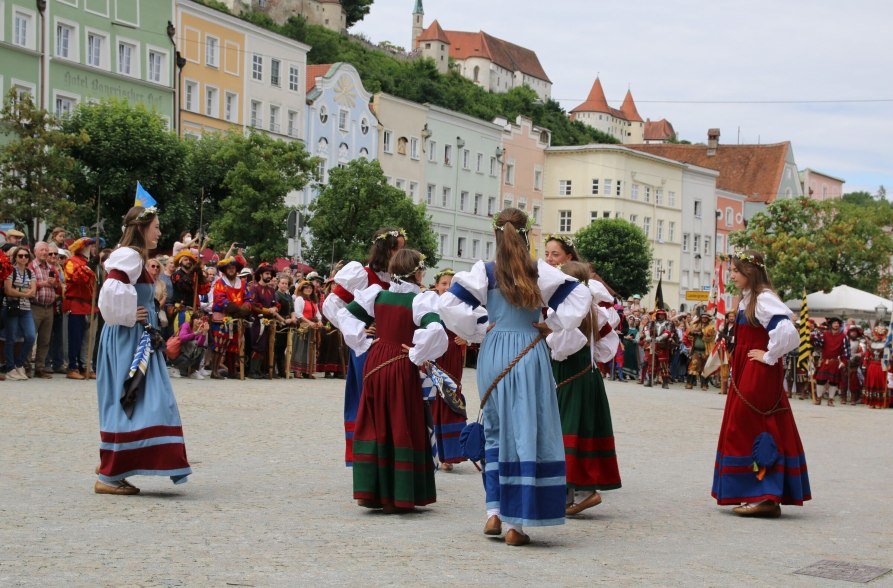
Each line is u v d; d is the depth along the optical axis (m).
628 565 6.01
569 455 7.86
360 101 64.25
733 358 8.39
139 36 49.69
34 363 17.02
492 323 6.67
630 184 85.19
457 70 157.62
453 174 72.88
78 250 16.61
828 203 58.31
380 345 7.69
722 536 7.19
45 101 44.53
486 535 6.76
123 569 5.36
